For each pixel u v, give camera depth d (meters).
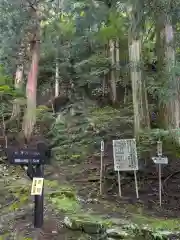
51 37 12.70
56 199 5.19
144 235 3.96
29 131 9.90
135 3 7.33
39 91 15.43
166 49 7.51
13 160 4.04
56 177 7.17
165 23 7.50
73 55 14.71
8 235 4.02
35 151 4.12
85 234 4.02
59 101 14.42
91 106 13.66
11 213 4.78
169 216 4.91
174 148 7.58
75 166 8.10
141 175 6.81
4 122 11.59
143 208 5.25
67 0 11.27
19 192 5.73
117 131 10.27
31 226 4.24
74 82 14.99
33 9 9.38
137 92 8.68
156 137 7.79
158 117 8.79
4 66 11.43
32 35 9.84
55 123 11.45
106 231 3.97
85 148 9.37
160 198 5.46
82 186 6.45
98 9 9.88
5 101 11.70
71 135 10.59
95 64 13.96
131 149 5.90
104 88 14.40
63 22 12.77
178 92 7.29
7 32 9.70
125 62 13.52
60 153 9.21
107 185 6.46
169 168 6.95
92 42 13.78
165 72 6.80
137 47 8.59
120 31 11.01
